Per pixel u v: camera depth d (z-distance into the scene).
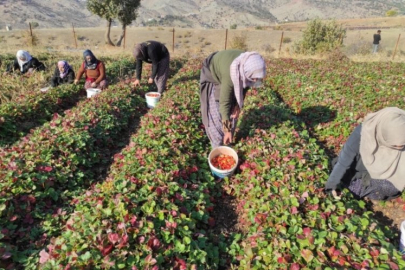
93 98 8.20
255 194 4.47
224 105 4.40
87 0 27.62
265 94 8.88
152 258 3.17
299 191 4.27
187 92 8.71
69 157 5.28
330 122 7.26
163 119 6.55
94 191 4.38
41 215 4.20
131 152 5.42
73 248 3.30
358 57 19.22
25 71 10.98
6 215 3.98
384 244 3.43
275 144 5.56
